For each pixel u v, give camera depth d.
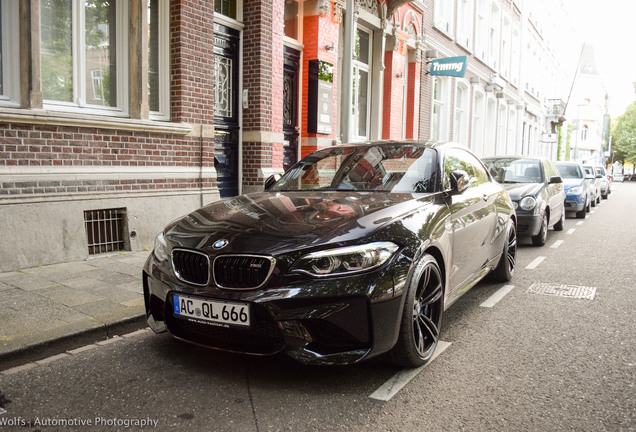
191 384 3.20
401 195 3.97
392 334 3.14
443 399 3.05
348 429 2.69
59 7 6.04
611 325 4.55
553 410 2.94
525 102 31.23
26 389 3.12
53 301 4.52
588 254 8.27
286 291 2.95
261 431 2.65
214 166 8.22
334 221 3.28
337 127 11.81
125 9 6.68
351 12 7.76
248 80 8.91
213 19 7.72
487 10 22.14
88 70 6.41
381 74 12.95
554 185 10.47
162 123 6.91
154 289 3.48
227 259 3.10
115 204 6.44
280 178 4.81
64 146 5.90
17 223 5.49
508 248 6.15
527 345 4.01
